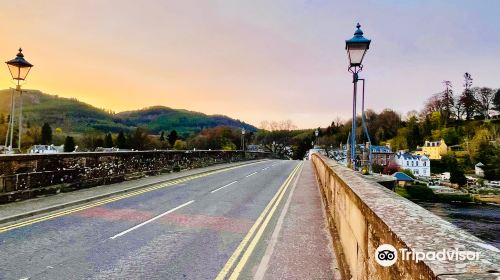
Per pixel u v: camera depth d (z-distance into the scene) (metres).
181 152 24.48
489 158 93.44
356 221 4.37
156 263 6.17
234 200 12.77
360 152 12.83
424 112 152.38
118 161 16.88
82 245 7.11
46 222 8.96
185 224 8.98
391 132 150.38
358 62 10.32
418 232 2.44
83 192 13.39
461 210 42.53
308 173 25.41
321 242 7.56
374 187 4.93
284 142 149.88
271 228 8.77
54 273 5.64
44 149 66.81
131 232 8.14
